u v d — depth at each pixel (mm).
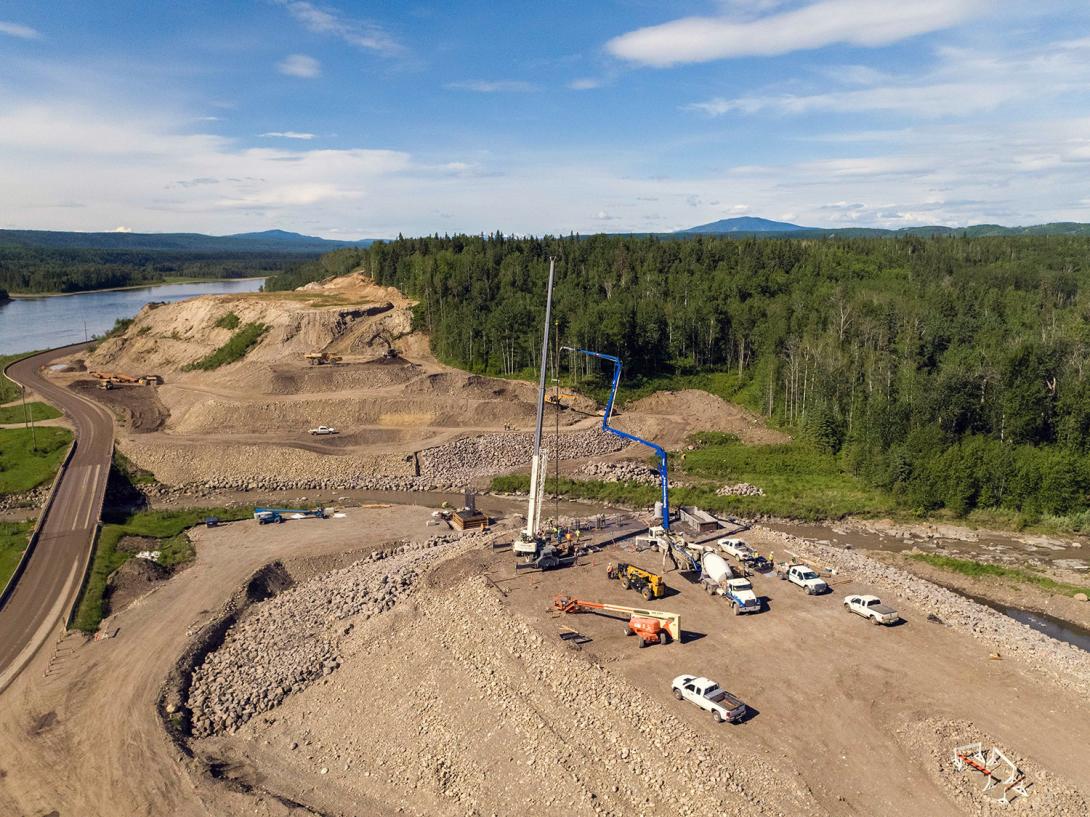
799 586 55594
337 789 37906
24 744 41688
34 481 86938
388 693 44188
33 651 51375
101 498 80625
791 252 185750
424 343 147000
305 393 119438
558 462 96938
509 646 45406
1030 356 90250
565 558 59875
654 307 138500
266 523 78500
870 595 52688
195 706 45469
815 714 39312
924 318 125188
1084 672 44781
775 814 32406
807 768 35312
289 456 96375
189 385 127688
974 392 92000
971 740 37812
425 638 48562
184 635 53562
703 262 181250
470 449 100812
